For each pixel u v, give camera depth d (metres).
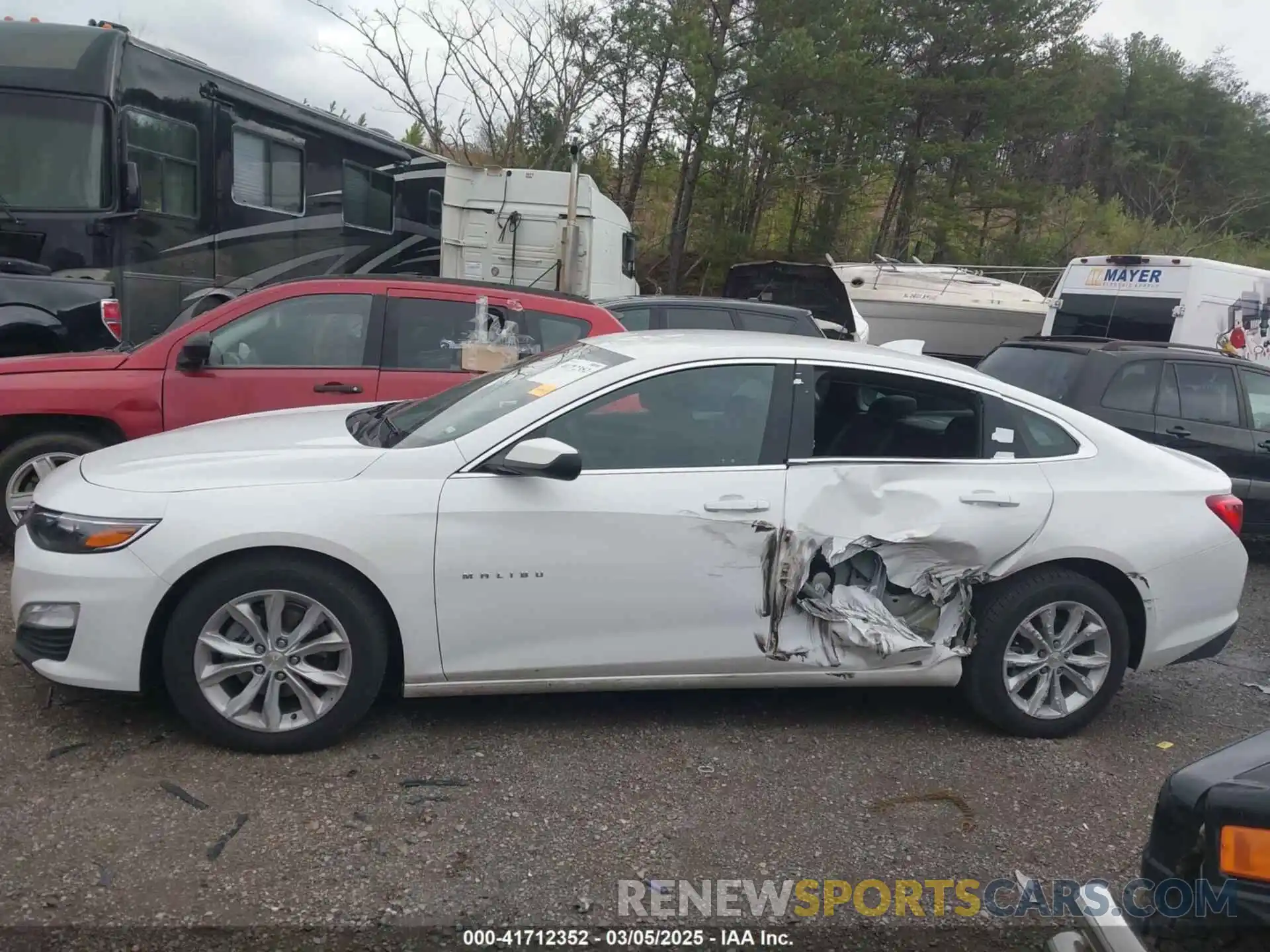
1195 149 38.62
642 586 3.91
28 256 8.71
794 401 4.14
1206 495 4.49
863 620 4.09
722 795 3.70
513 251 14.70
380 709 4.24
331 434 4.30
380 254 13.03
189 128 9.85
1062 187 30.55
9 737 3.79
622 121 21.64
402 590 3.74
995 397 4.37
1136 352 7.99
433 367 6.29
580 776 3.77
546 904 3.00
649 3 19.66
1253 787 2.16
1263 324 12.48
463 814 3.46
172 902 2.90
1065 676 4.38
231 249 10.54
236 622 3.72
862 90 19.83
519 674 3.91
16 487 5.86
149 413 5.89
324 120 11.73
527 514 3.81
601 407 4.00
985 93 23.42
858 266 16.66
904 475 4.17
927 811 3.69
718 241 21.64
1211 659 5.73
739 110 20.02
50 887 2.93
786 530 3.99
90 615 3.60
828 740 4.24
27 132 8.69
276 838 3.24
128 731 3.88
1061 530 4.23
